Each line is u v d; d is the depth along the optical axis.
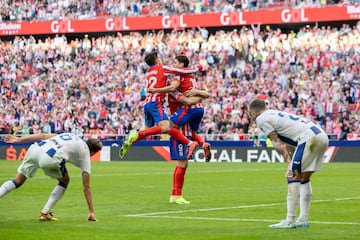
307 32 90.06
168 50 95.88
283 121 23.64
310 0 92.56
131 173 57.34
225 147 79.44
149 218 27.00
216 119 83.69
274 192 39.25
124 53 98.12
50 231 22.86
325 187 42.50
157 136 83.25
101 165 71.19
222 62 92.56
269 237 21.64
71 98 93.75
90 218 25.80
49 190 40.00
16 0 108.88
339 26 95.88
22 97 97.06
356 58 84.62
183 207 31.33
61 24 105.31
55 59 102.25
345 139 76.88
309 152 23.44
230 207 31.23
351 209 30.06
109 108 89.94
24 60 103.56
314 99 81.12
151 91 33.34
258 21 93.94
